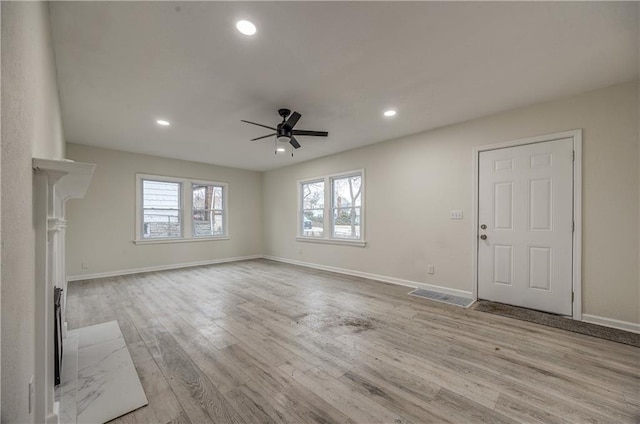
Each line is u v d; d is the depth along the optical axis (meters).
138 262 5.34
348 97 2.94
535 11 1.73
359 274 4.98
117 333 2.59
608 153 2.71
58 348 1.81
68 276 4.59
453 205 3.78
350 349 2.28
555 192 3.01
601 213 2.75
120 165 5.15
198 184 6.29
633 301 2.60
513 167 3.29
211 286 4.30
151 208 5.58
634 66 2.35
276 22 1.83
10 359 0.79
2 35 0.72
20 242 0.90
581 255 2.85
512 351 2.24
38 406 1.18
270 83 2.64
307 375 1.91
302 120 3.62
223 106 3.16
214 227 6.55
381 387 1.78
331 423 1.48
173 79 2.56
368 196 4.82
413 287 4.19
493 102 3.08
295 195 6.38
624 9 1.71
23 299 0.94
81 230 4.73
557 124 2.99
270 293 3.91
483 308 3.23
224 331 2.64
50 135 1.94
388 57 2.24
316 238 5.80
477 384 1.81
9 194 0.78
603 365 2.03
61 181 1.59
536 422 1.49
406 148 4.29
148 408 1.59
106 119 3.54
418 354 2.20
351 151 5.12
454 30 1.91
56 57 2.18
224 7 1.69
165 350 2.27
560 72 2.45
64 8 1.67
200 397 1.69
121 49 2.10
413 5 1.68
